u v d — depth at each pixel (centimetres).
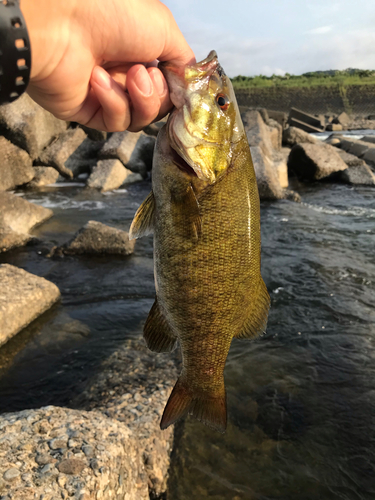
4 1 17
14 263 125
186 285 31
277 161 287
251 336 35
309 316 94
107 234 132
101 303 99
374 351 80
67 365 72
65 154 272
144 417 52
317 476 51
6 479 34
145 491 44
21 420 42
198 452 53
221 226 31
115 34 23
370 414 62
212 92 30
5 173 240
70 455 37
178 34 27
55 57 22
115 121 27
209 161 30
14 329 82
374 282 113
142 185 269
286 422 60
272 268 123
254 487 49
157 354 72
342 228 165
